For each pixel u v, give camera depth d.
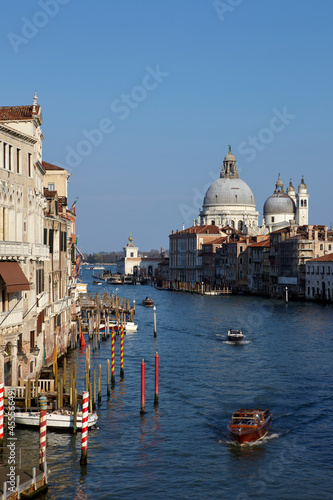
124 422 46.56
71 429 43.00
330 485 36.97
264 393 54.59
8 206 41.81
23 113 47.62
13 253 41.25
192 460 40.03
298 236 157.12
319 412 49.19
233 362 68.12
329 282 141.38
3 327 40.28
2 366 41.06
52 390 45.50
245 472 38.53
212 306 138.88
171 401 52.06
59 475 37.19
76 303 88.31
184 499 35.22
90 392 46.50
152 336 88.81
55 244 62.69
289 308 130.25
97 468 38.34
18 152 44.38
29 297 47.03
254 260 180.62
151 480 37.22
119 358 70.50
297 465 39.50
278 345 79.25
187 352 74.81
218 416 48.16
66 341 71.69
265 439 43.56
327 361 68.25
